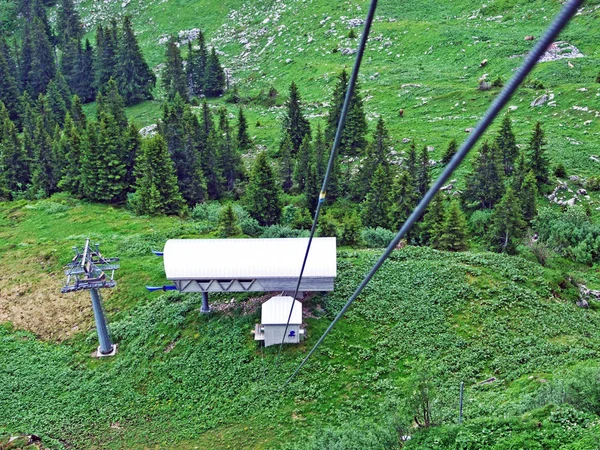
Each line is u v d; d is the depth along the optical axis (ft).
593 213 239.50
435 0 466.29
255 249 161.79
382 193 249.34
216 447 130.41
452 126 321.32
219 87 440.45
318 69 417.28
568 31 379.55
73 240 233.76
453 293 167.12
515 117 317.42
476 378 139.64
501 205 215.72
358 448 100.53
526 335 152.35
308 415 134.82
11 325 182.60
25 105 418.10
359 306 163.94
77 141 296.71
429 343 151.43
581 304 173.78
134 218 261.44
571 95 316.19
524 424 96.89
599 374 104.83
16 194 316.40
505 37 389.60
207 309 168.35
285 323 150.10
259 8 522.88
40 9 578.25
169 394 148.25
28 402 151.43
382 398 136.46
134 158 301.43
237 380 147.23
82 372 160.15
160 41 524.11
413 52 407.44
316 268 157.58
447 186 273.33
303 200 291.38
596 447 86.89
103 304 185.57
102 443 137.28
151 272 198.08
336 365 146.72
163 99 456.45
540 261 203.72
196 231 234.79
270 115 394.32
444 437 98.73
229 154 316.19
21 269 213.46
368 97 369.30
